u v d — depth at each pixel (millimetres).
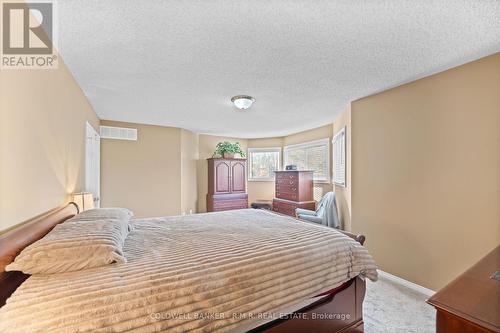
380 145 2867
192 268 1195
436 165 2336
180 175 5098
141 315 946
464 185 2146
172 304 1018
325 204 4027
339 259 1623
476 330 783
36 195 1529
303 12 1435
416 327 1875
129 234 1841
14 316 840
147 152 4711
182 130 5176
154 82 2549
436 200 2336
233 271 1235
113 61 2064
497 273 1106
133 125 4570
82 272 1111
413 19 1501
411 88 2541
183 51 1900
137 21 1517
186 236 1787
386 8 1396
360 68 2221
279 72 2305
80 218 1653
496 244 1967
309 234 1777
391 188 2744
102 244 1222
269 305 1272
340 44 1801
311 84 2619
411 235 2537
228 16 1472
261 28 1599
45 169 1672
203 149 6043
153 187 4770
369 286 2543
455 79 2195
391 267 2727
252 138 6660
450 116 2234
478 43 1793
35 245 1115
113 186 4340
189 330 1026
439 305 891
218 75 2369
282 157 6445
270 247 1511
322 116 4141
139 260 1289
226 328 1120
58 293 938
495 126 1971
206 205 5922
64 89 2084
